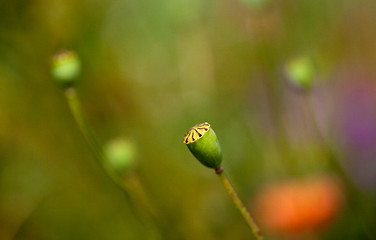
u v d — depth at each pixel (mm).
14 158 568
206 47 671
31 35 585
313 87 628
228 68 658
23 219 548
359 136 594
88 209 562
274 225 492
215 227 541
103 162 449
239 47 653
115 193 558
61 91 586
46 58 590
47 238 547
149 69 668
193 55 672
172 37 674
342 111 619
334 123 612
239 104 636
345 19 702
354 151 587
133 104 632
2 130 567
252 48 640
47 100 588
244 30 655
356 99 628
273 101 606
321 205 480
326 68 666
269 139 608
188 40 671
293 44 649
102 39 630
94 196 568
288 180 514
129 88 640
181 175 596
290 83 471
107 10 641
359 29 703
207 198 566
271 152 597
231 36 662
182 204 568
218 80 662
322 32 682
